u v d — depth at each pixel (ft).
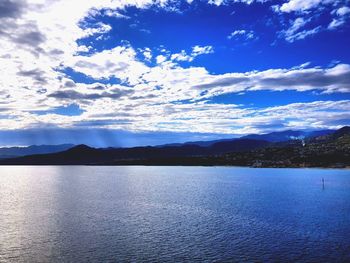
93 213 377.30
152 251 231.09
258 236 270.46
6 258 217.15
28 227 302.86
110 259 215.10
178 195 566.77
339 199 509.76
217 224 315.99
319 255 222.69
